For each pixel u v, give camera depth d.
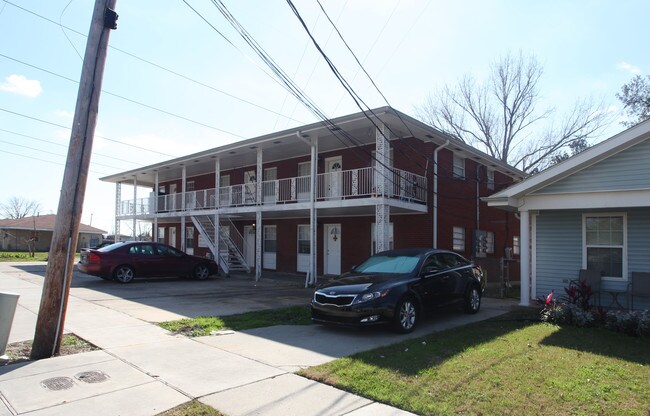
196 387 4.87
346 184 17.47
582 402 4.41
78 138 6.31
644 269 10.03
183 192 22.06
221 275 19.11
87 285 14.38
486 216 20.00
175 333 7.55
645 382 5.03
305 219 19.73
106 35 6.51
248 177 22.81
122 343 6.79
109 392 4.70
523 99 32.59
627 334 7.69
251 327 8.16
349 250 17.95
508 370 5.43
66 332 7.45
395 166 16.42
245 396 4.61
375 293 7.55
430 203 15.91
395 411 4.24
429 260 9.10
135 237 25.78
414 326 8.05
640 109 30.41
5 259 29.61
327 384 4.99
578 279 10.43
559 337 7.38
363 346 6.79
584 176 9.93
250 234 22.59
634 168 9.37
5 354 6.02
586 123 31.02
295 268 19.97
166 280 16.69
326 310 7.77
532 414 4.13
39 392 4.67
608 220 10.66
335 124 14.09
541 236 11.60
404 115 13.41
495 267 16.39
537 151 32.25
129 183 30.34
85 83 6.35
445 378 5.12
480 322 8.91
